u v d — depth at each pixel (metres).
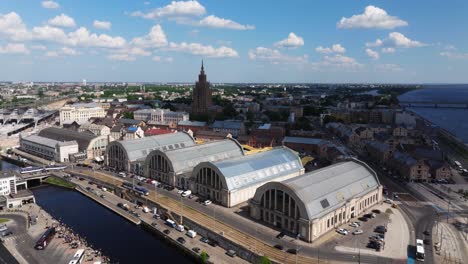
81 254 110.31
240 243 112.94
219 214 138.38
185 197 159.62
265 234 120.00
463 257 106.81
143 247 122.56
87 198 174.25
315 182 130.38
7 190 169.62
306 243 113.88
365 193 141.12
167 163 180.25
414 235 121.25
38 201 170.00
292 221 119.75
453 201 156.25
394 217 136.75
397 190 172.12
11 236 125.19
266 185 128.75
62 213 153.50
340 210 126.69
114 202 162.12
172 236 125.00
